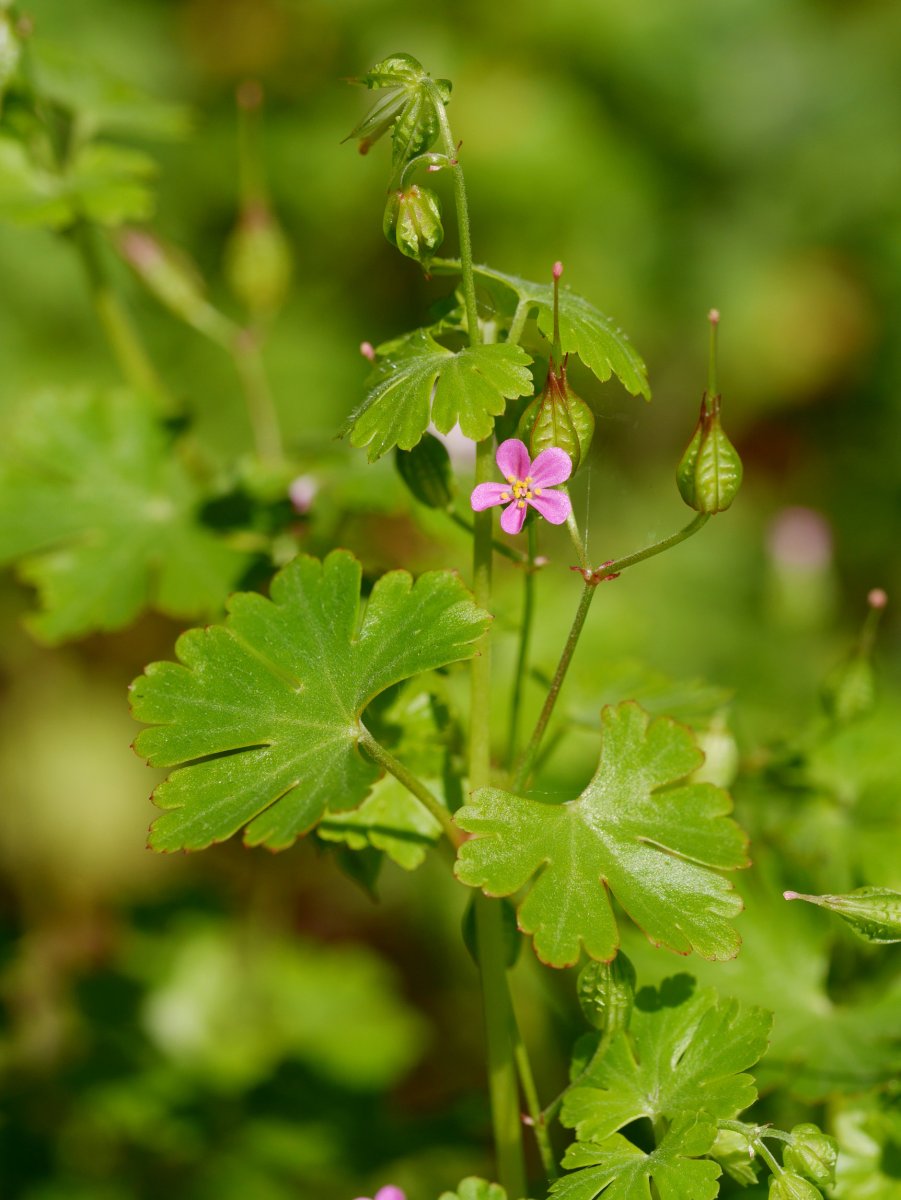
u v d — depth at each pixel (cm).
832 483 91
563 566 46
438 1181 46
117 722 73
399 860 33
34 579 40
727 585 80
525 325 33
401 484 39
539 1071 43
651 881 31
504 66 87
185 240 79
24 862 70
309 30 88
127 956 54
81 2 84
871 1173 33
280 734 32
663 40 89
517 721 35
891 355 93
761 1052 31
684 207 91
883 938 31
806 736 38
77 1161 48
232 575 39
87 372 76
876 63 95
